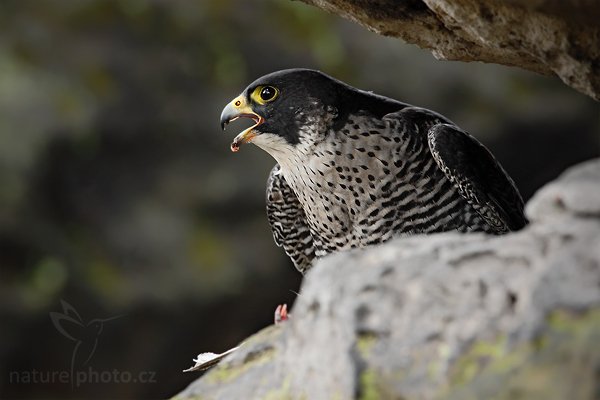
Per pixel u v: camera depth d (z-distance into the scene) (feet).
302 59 56.03
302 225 25.82
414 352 11.91
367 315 12.41
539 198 12.16
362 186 22.11
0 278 49.06
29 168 50.47
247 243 52.01
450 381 11.48
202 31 55.77
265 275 51.80
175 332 50.60
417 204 22.12
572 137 57.11
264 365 14.62
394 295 12.39
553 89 57.26
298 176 22.90
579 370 10.69
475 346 11.59
